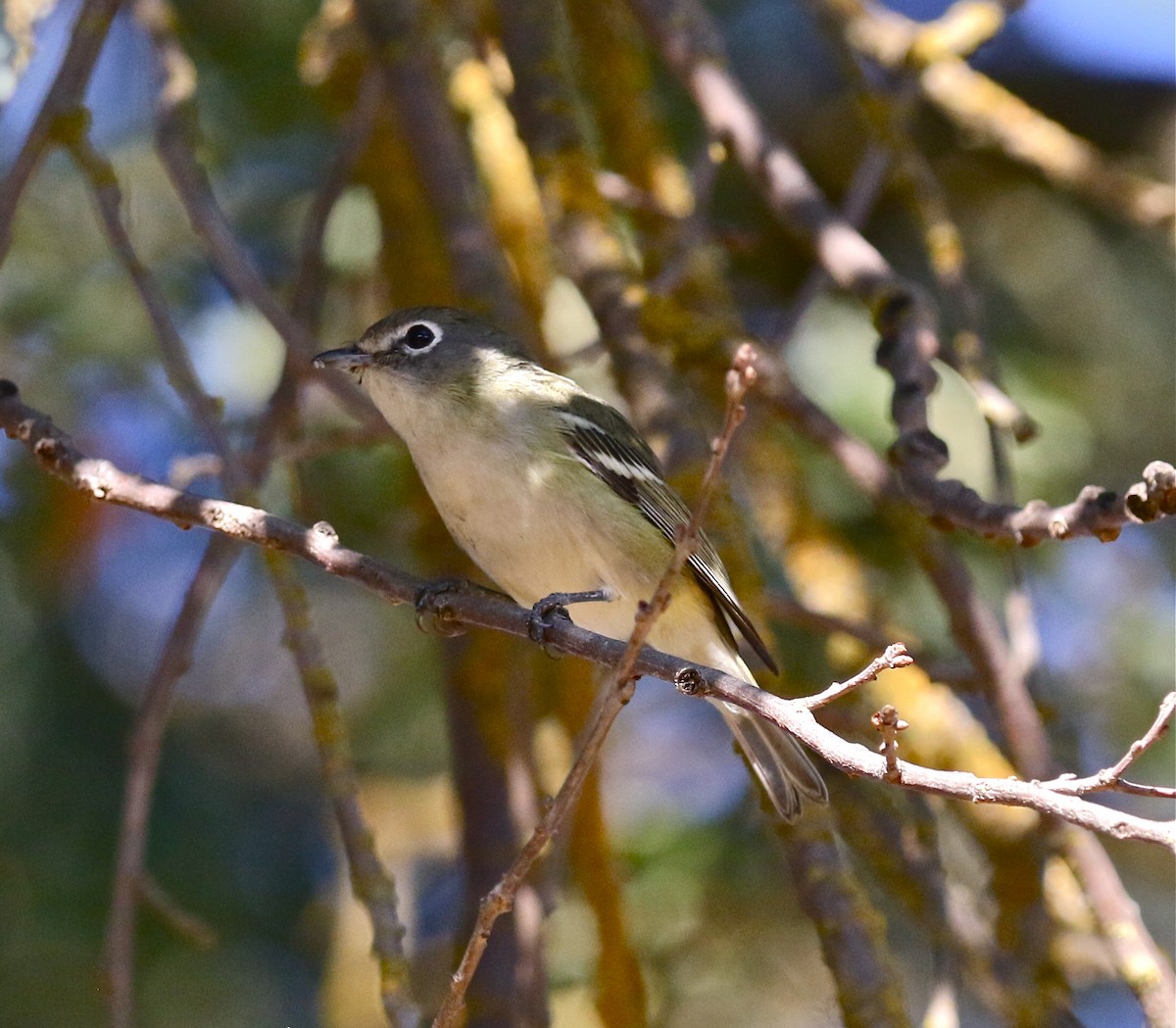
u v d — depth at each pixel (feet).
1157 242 45.68
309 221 35.50
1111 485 43.80
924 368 27.09
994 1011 33.55
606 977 30.78
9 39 30.19
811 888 27.40
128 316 43.16
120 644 45.83
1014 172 47.65
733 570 31.45
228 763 45.83
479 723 31.76
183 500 23.53
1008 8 36.40
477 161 41.14
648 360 32.81
